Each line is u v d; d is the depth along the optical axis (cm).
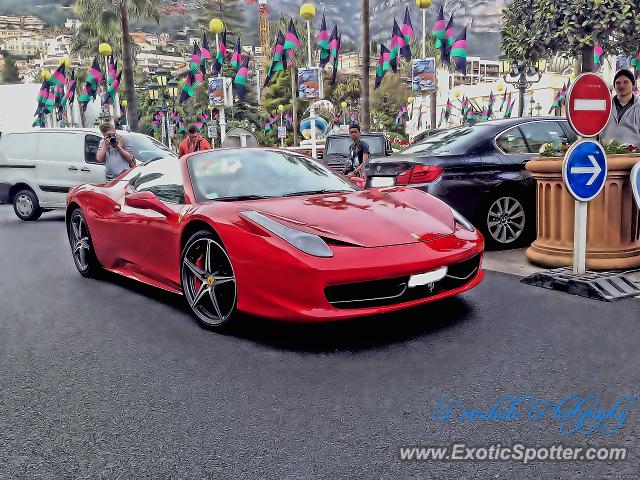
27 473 201
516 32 1127
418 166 563
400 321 353
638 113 533
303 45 6444
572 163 400
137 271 456
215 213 352
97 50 3700
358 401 248
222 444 216
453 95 6034
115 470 201
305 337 334
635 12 992
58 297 455
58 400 261
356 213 348
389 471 194
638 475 188
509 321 345
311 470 196
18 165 1001
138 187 467
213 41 9231
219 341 335
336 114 6103
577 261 417
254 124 6938
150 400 258
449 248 334
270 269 315
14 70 19212
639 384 253
